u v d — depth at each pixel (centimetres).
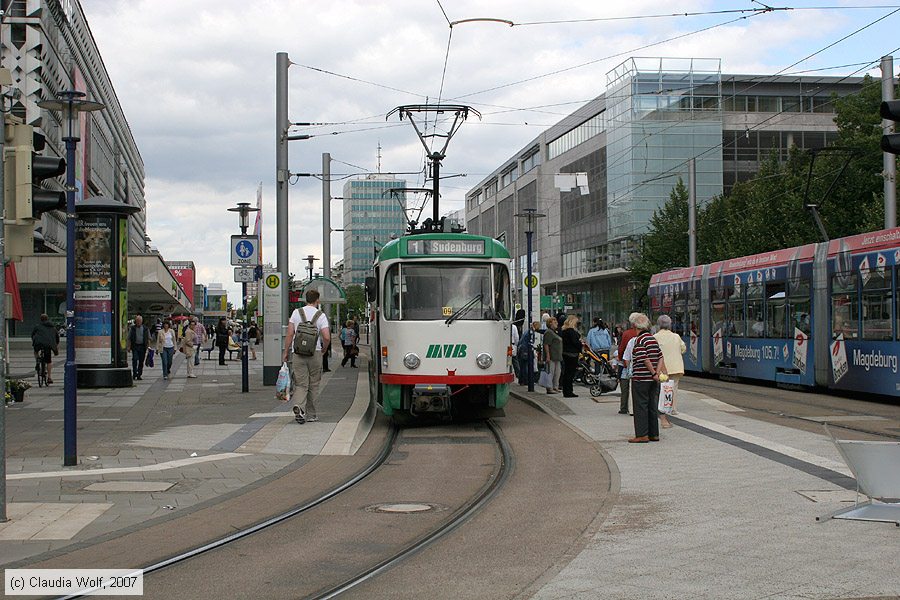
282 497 1023
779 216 4000
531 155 8219
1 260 874
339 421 1670
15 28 4144
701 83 6172
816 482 1038
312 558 762
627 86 6125
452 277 1684
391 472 1230
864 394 2288
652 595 624
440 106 2714
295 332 1642
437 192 2770
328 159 3803
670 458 1266
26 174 907
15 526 862
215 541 812
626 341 1839
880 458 843
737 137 6247
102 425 1666
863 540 766
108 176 8662
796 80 6372
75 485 1071
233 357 4781
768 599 607
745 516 875
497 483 1124
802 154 4019
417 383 1639
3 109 879
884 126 2427
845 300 2169
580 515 916
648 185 6059
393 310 1673
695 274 3180
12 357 4725
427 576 696
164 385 2664
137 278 5409
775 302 2548
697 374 3294
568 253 7300
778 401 2111
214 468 1205
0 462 876
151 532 848
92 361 2506
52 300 5300
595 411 1922
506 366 1681
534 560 739
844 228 3619
